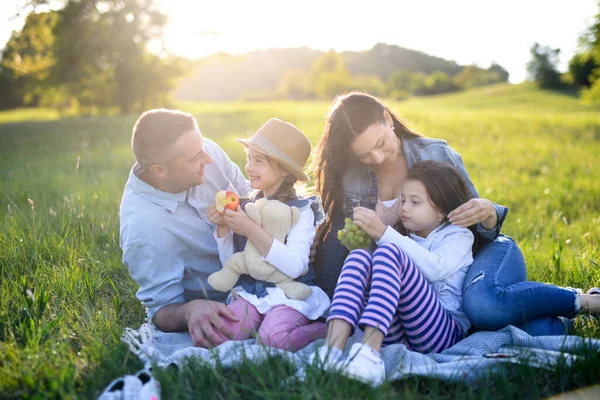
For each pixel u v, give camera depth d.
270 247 2.65
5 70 35.31
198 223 2.96
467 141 14.43
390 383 2.18
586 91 23.53
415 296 2.53
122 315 3.12
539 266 3.81
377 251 2.52
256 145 2.84
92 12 31.72
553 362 2.22
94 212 5.21
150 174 2.80
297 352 2.35
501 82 87.38
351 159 3.15
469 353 2.47
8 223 4.23
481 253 2.84
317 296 2.81
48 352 2.42
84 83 32.88
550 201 6.97
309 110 25.92
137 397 1.98
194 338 2.56
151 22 32.56
